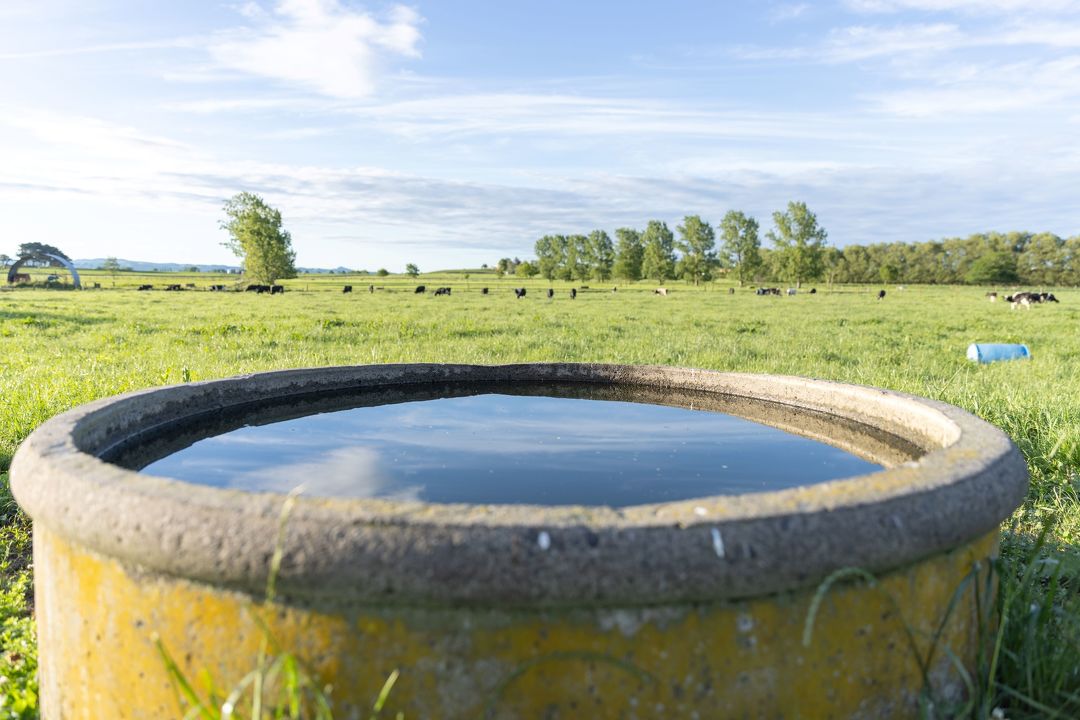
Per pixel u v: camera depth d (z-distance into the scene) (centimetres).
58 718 197
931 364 988
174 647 164
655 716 156
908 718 182
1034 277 10312
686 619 155
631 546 146
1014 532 363
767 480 263
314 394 408
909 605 177
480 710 153
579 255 10588
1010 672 223
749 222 8294
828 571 157
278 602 155
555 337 1352
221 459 281
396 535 146
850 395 366
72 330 1495
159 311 2294
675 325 1788
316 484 249
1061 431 489
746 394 430
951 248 11306
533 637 151
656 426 361
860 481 177
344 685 154
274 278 6919
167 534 155
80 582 178
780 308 2942
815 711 167
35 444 203
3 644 281
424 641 152
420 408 400
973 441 223
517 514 151
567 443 323
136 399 290
